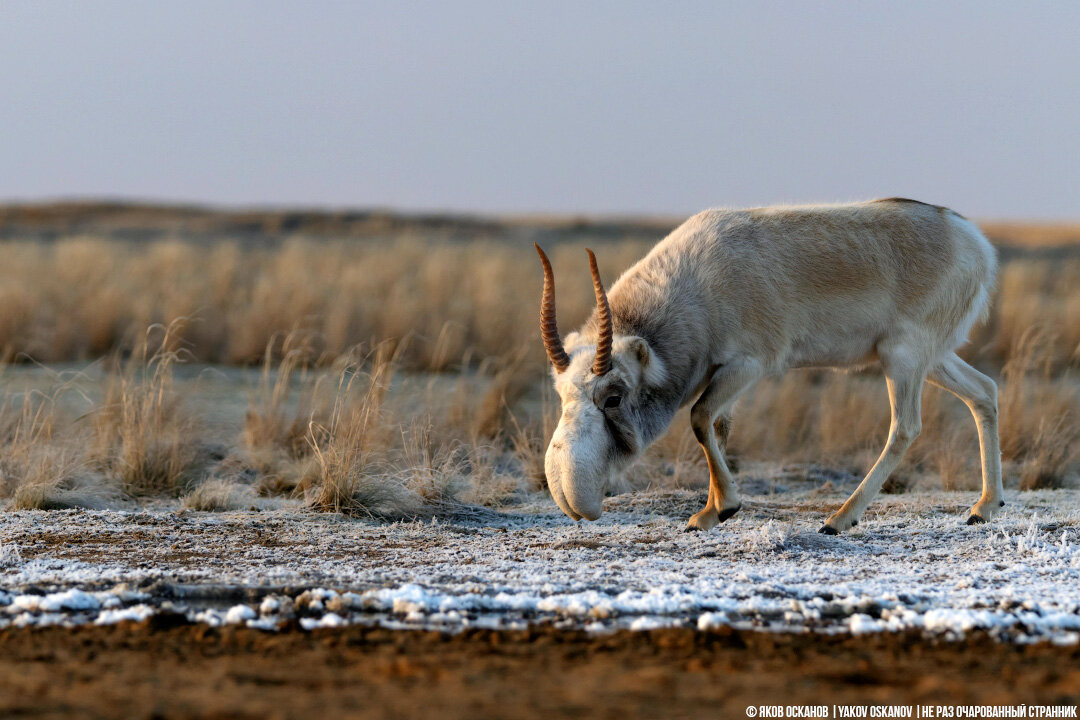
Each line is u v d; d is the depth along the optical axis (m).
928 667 14.89
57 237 165.62
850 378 48.69
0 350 54.06
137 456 33.75
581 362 25.16
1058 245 160.38
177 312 58.97
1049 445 38.00
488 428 41.25
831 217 27.81
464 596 18.61
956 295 28.27
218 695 12.99
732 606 18.52
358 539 25.72
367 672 14.20
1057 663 15.16
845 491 35.31
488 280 76.25
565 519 30.16
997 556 23.62
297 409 40.97
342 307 61.03
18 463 32.78
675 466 36.91
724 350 26.86
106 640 16.03
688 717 12.23
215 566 22.03
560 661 14.93
